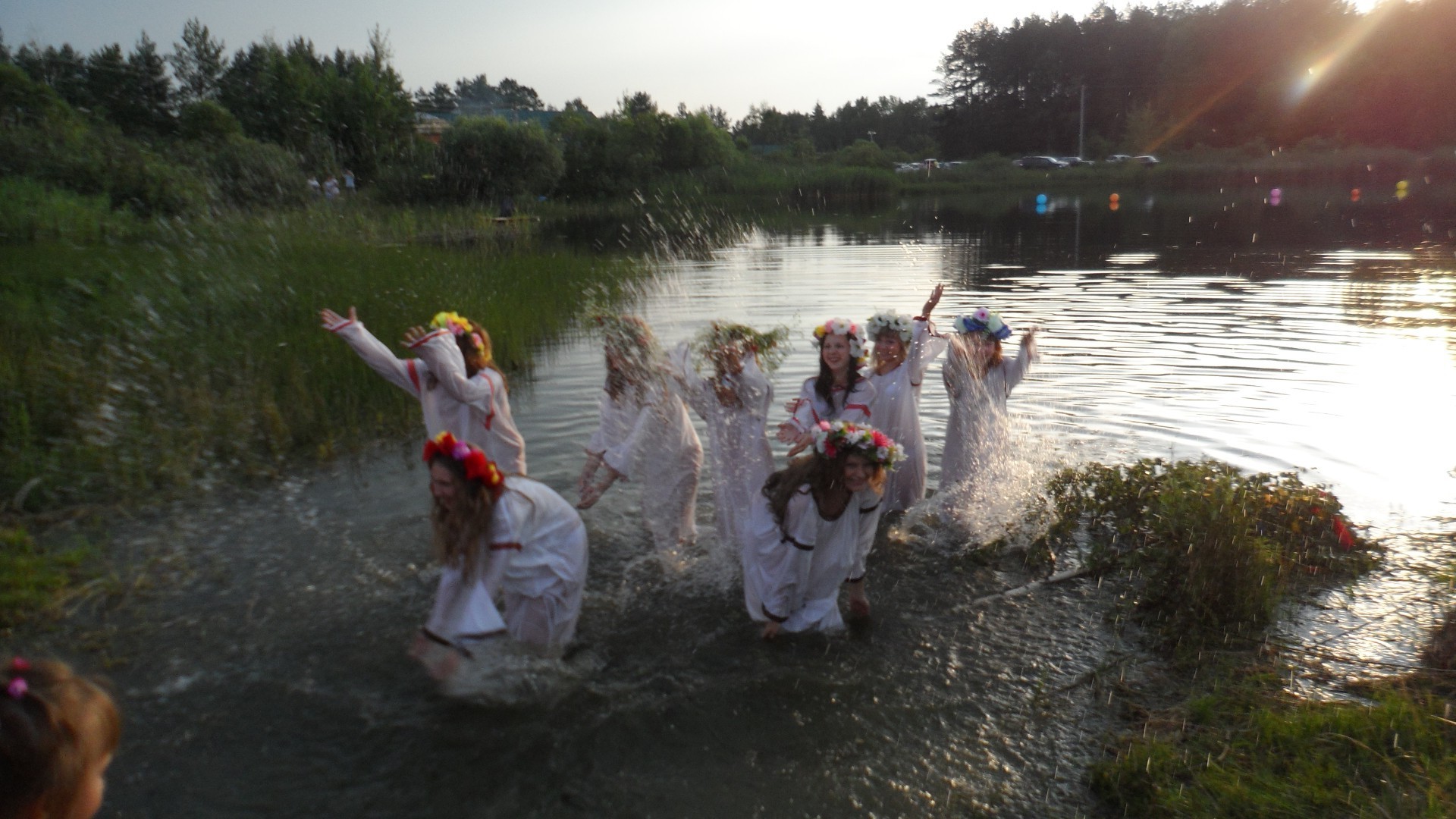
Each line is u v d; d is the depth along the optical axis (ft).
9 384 25.38
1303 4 225.97
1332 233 76.95
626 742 13.38
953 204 139.64
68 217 50.21
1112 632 16.37
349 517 20.77
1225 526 16.75
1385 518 20.24
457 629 14.26
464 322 19.19
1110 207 123.13
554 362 35.42
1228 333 37.37
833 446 15.55
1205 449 24.13
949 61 315.78
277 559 18.69
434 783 12.53
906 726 13.78
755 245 78.33
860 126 393.50
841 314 42.45
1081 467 22.40
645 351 19.72
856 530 16.25
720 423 19.10
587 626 16.55
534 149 120.57
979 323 21.27
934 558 19.35
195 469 23.38
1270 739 12.89
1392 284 48.57
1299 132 220.84
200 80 150.51
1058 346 35.47
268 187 77.82
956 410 21.57
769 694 14.56
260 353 30.83
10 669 6.86
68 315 32.81
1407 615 16.52
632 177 138.31
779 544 15.92
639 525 20.67
